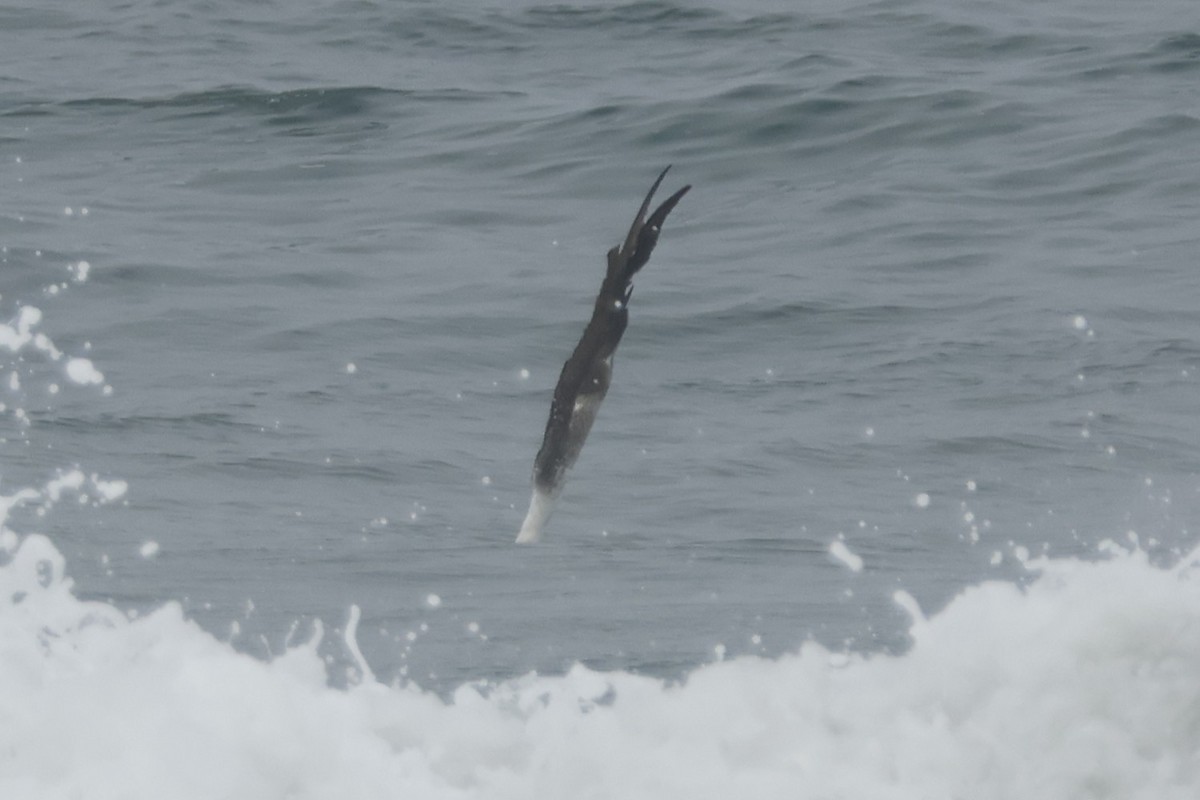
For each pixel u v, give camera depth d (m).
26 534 31.67
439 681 23.52
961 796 16.38
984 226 60.84
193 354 48.44
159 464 37.91
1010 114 71.62
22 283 54.31
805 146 70.00
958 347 49.00
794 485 37.66
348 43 89.19
